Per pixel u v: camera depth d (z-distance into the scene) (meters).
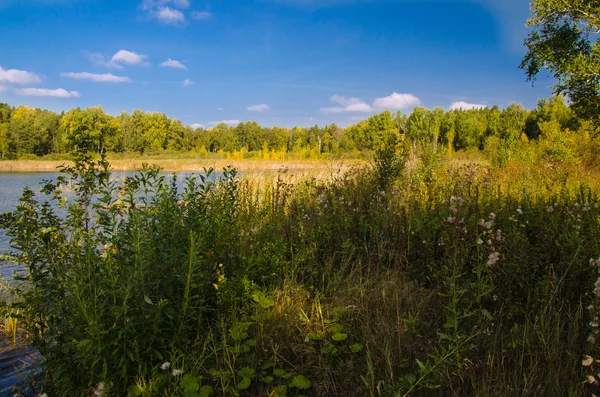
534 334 2.79
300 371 2.87
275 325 3.33
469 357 2.70
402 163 8.51
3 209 12.99
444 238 3.86
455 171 8.35
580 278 3.20
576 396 2.22
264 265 4.27
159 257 3.24
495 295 3.12
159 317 2.80
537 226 4.32
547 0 13.70
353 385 2.64
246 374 2.71
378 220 4.89
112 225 3.30
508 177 9.04
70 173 3.72
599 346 2.41
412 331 2.96
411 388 2.27
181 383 2.55
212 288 3.59
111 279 2.75
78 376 2.72
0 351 3.85
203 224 3.93
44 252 3.11
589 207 4.19
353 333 3.19
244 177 9.42
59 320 2.85
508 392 2.37
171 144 79.62
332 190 6.71
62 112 76.56
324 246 4.84
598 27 13.27
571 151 16.27
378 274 4.09
